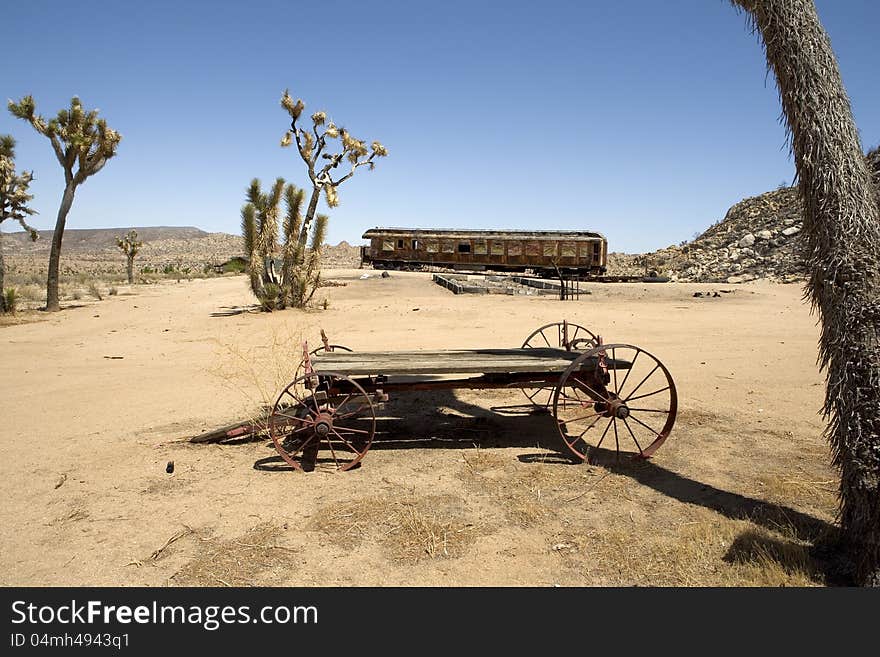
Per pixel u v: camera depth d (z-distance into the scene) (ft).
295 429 19.76
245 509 15.60
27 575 12.42
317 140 68.18
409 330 49.34
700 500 16.10
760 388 28.89
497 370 19.04
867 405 11.98
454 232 151.02
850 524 12.42
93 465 18.76
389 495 16.46
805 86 12.42
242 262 197.16
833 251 12.32
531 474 18.03
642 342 43.06
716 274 139.23
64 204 69.10
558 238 138.00
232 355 37.60
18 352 40.24
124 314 65.36
